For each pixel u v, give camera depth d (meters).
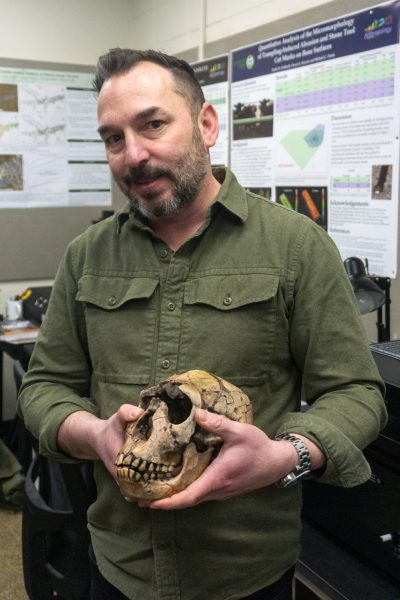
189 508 0.86
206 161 0.91
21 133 3.17
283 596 0.94
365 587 1.24
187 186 0.87
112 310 0.93
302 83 2.13
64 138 3.28
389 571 1.24
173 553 0.87
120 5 3.32
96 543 0.97
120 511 0.92
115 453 0.77
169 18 2.96
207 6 2.68
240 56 2.46
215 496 0.71
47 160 3.26
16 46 3.09
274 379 0.89
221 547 0.87
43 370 1.02
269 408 0.88
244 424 0.71
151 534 0.89
